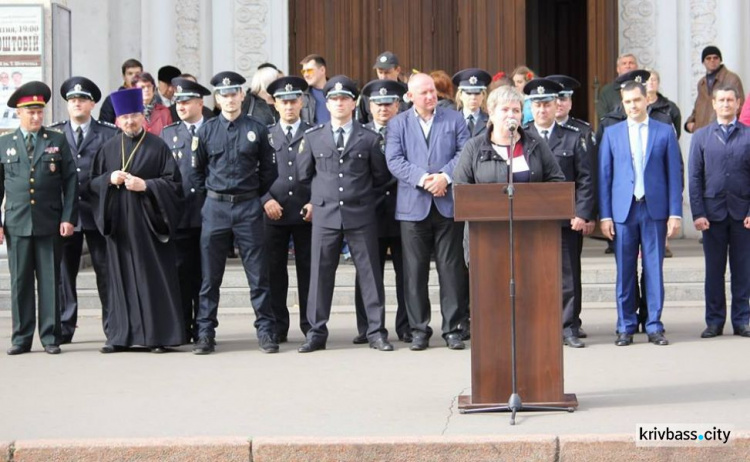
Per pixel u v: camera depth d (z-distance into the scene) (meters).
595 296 13.57
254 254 11.00
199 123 11.62
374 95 11.47
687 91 16.78
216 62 16.70
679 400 8.66
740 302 11.53
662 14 16.78
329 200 10.98
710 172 11.44
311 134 11.14
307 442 7.61
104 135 11.64
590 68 16.97
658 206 11.12
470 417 8.26
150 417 8.34
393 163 10.87
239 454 7.61
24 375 9.90
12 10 12.84
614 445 7.57
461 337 11.03
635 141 11.17
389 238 11.48
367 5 16.89
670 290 13.56
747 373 9.62
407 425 8.04
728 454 7.57
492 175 9.02
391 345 10.94
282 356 10.71
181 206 11.07
